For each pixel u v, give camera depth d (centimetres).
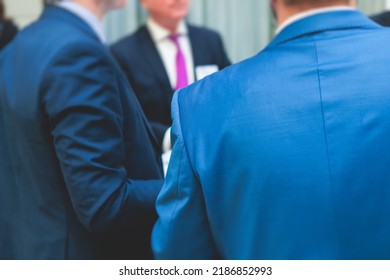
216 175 62
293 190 59
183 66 173
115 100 87
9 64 97
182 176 64
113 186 84
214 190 62
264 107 61
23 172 96
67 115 82
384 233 58
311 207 59
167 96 162
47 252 94
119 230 91
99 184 82
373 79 60
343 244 59
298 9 67
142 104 162
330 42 63
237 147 61
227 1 243
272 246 61
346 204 58
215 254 71
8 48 102
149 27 180
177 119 66
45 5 104
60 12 98
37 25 99
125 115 92
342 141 58
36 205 95
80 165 81
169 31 179
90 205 83
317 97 60
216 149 62
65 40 88
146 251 99
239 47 246
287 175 59
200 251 69
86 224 86
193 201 65
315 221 59
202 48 181
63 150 82
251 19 244
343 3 67
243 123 61
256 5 242
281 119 60
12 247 107
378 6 241
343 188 58
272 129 60
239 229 63
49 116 84
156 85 163
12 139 95
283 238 60
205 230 68
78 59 85
